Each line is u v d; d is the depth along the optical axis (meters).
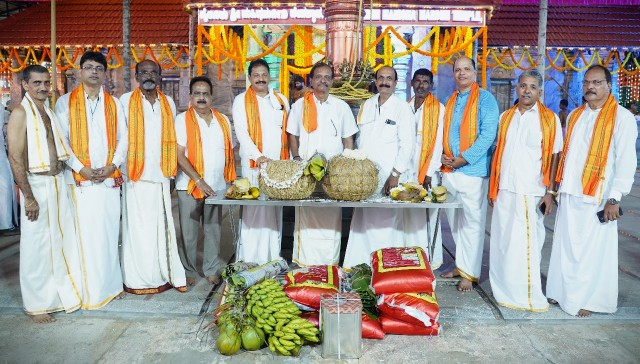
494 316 3.58
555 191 3.72
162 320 3.50
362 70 4.74
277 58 12.55
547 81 14.37
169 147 3.90
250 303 3.12
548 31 13.86
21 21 14.61
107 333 3.30
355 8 4.75
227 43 11.65
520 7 14.37
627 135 3.36
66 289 3.57
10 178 6.00
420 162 4.21
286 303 3.14
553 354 3.04
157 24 14.27
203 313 3.61
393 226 4.26
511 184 3.67
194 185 4.05
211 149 4.14
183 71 14.38
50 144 3.44
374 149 4.16
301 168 3.60
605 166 3.43
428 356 3.02
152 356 3.01
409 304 3.23
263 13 9.22
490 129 3.88
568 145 3.62
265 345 3.14
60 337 3.24
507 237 3.70
